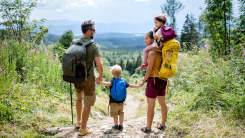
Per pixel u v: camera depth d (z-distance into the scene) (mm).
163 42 2596
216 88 3787
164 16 2727
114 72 3057
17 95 3715
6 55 4496
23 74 4809
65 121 3674
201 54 5496
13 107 3312
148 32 2928
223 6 6582
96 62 2719
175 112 3668
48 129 3021
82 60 2557
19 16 6949
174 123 3119
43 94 4359
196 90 4172
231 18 6664
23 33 6676
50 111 3904
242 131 2594
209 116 3256
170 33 2545
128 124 3350
